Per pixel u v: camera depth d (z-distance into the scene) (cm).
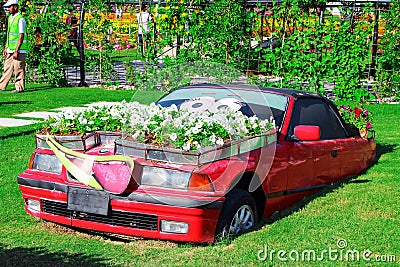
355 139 803
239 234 580
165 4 1720
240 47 1703
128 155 557
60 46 1972
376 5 1850
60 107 1470
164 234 540
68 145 591
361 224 608
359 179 793
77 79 2088
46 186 582
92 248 547
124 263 504
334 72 1684
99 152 579
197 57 1705
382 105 1655
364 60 1686
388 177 806
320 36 1677
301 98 721
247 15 1694
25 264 492
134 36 1870
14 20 1738
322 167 721
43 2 1973
